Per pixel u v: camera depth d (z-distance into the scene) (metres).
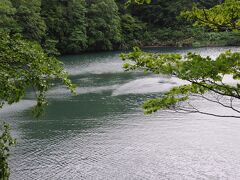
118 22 68.44
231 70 5.69
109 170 16.19
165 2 72.81
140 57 6.46
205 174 15.66
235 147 18.41
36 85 5.75
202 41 66.88
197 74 5.53
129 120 23.39
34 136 20.61
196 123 22.12
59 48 63.25
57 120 23.70
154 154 17.80
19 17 54.16
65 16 63.91
